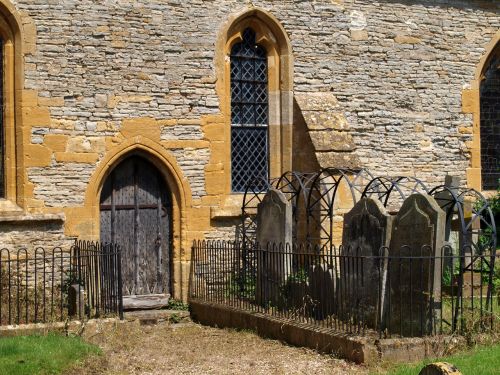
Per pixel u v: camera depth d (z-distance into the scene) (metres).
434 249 12.35
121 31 16.75
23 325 13.33
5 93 16.06
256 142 18.44
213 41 17.55
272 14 18.20
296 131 18.23
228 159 17.81
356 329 12.55
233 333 14.81
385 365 11.56
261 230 16.20
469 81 20.42
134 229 17.19
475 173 20.45
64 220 16.20
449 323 12.54
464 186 20.31
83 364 11.98
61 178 16.25
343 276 13.25
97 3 16.56
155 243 17.34
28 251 15.88
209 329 15.52
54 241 16.12
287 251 15.07
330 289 13.48
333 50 18.81
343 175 16.53
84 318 14.02
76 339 12.98
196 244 17.28
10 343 12.36
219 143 17.56
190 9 17.36
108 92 16.64
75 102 16.38
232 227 17.69
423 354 11.82
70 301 14.61
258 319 14.47
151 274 17.31
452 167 20.19
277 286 14.98
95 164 16.52
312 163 17.61
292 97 18.39
